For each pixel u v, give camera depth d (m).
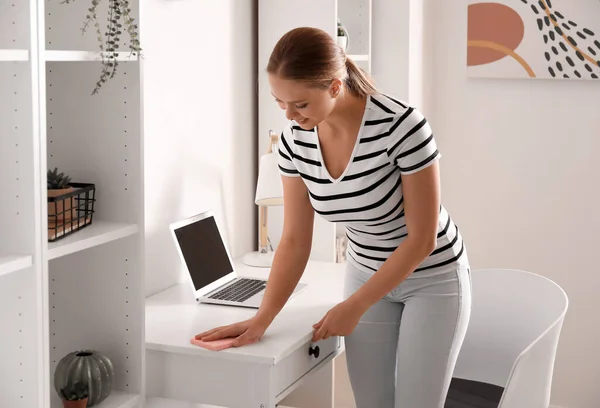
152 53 2.31
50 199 1.62
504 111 3.40
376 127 1.81
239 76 2.82
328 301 2.30
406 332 2.00
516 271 2.46
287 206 2.04
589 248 3.33
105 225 1.81
